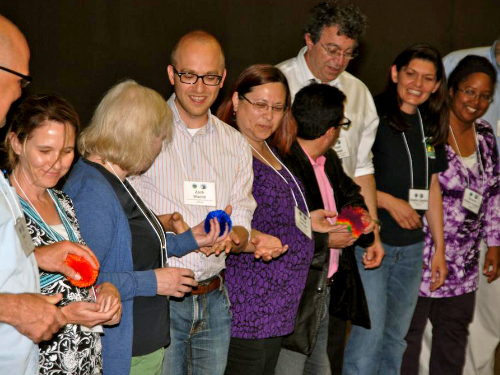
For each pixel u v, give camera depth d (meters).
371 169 3.55
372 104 3.59
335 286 3.19
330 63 3.37
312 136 3.00
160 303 2.32
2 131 2.01
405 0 5.44
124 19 4.55
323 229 2.97
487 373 4.14
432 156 3.60
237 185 2.69
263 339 2.75
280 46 5.12
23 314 1.63
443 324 3.81
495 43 4.25
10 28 1.67
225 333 2.66
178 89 2.56
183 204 2.55
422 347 3.93
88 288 2.03
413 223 3.49
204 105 2.57
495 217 3.97
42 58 4.35
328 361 3.24
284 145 3.00
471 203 3.73
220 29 4.90
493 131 4.00
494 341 4.12
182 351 2.57
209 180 2.60
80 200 2.09
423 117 3.60
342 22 3.29
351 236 3.05
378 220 3.44
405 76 3.48
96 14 4.46
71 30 4.41
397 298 3.58
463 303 3.80
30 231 1.88
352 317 3.17
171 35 4.73
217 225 2.42
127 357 2.17
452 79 3.75
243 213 2.66
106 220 2.09
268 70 2.79
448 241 3.72
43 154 1.91
